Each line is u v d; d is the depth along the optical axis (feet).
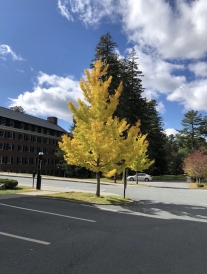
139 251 17.56
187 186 98.37
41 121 196.95
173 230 24.31
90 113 46.01
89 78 47.11
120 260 15.65
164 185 100.53
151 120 167.43
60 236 20.39
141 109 122.62
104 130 44.34
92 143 42.37
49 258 15.51
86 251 17.10
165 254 17.11
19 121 166.50
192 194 63.67
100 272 13.69
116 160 44.19
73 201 40.55
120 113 106.32
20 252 16.34
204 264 15.44
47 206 34.40
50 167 195.93
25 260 15.03
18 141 165.07
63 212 30.68
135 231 23.25
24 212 29.12
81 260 15.39
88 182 98.43
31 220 25.31
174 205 42.45
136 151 44.88
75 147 43.62
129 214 32.09
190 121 209.97
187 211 36.35
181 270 14.40
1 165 150.82
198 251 17.99
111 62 108.99
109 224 25.61
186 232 23.70
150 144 142.10
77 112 45.80
